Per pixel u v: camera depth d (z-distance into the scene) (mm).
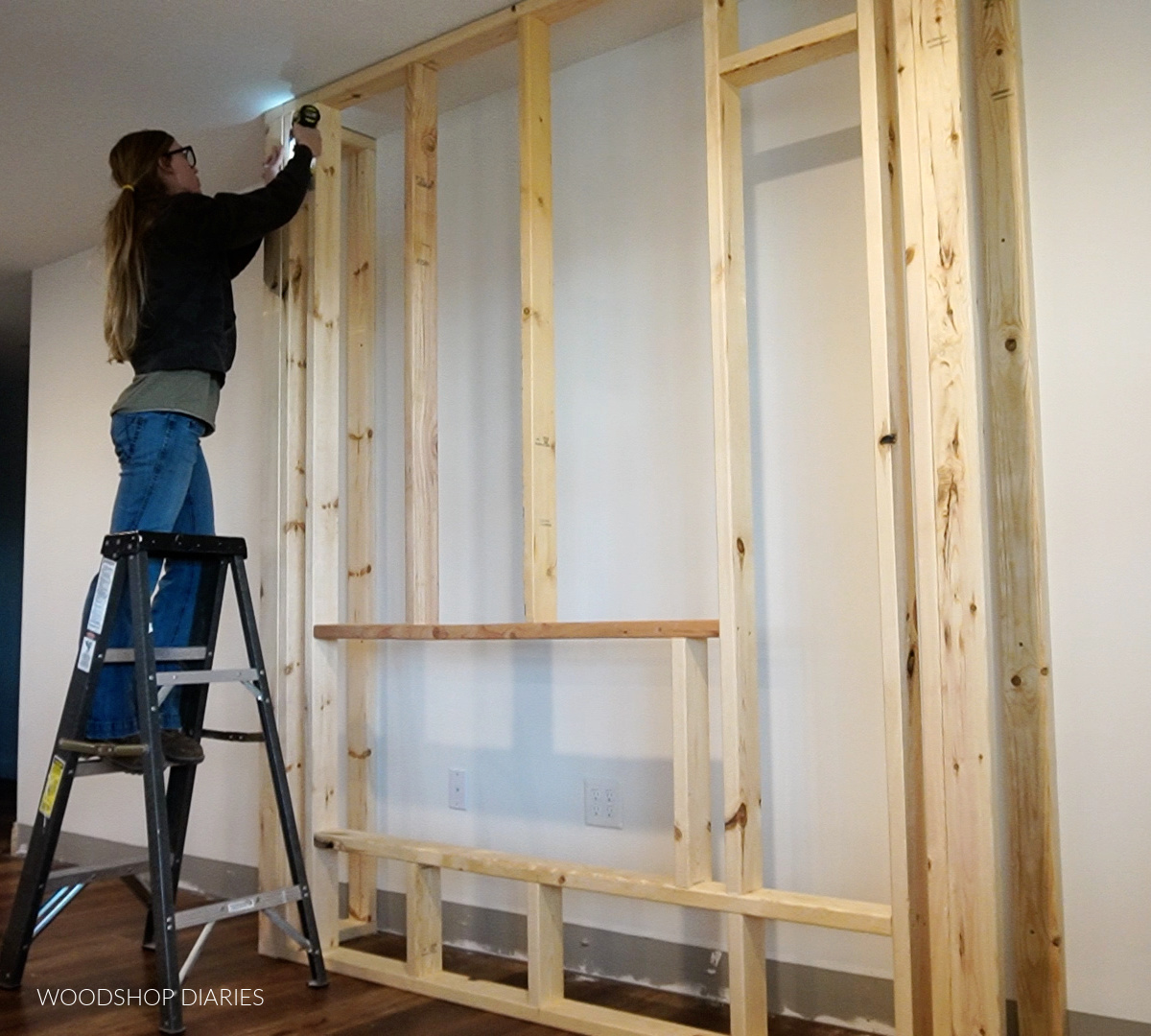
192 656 2664
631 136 2885
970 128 2275
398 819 3215
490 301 3148
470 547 3129
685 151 2787
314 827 2867
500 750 3006
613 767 2783
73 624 4379
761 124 2645
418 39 2846
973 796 1934
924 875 2080
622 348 2857
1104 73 2203
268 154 3199
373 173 3404
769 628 2547
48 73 2982
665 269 2799
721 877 2584
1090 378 2186
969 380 1971
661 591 2740
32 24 2736
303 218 3109
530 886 2451
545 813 2896
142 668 2369
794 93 2600
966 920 1927
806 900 2139
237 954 2930
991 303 2244
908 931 1988
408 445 2867
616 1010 2400
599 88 2953
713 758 2629
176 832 2822
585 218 2955
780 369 2578
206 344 2666
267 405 3137
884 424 2055
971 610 1953
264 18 2729
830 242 2527
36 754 4465
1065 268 2225
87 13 2693
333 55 2908
